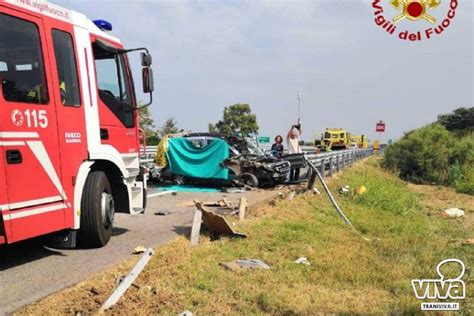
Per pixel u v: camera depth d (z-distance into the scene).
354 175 20.78
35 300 4.79
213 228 8.12
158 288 5.28
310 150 30.33
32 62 5.82
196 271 5.93
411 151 27.83
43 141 5.89
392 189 18.53
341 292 5.74
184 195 13.86
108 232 7.34
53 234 6.66
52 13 6.30
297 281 5.94
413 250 8.28
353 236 9.16
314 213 11.16
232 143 16.84
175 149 16.38
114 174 7.88
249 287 5.55
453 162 27.64
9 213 5.36
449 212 15.34
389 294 5.85
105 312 4.60
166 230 8.49
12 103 5.45
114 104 7.74
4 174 5.31
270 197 13.20
